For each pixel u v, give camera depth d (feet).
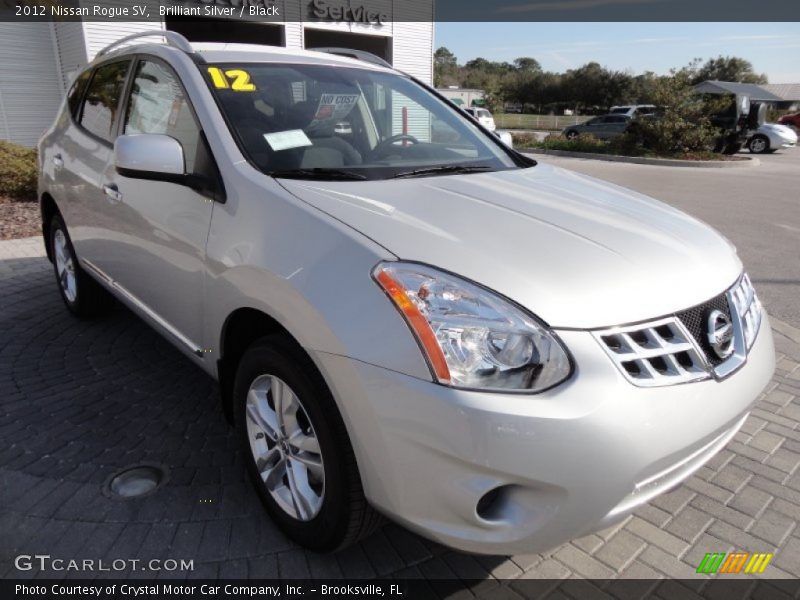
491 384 5.27
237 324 7.60
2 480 8.24
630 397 5.41
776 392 11.48
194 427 9.71
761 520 7.98
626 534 7.69
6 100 43.91
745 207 32.14
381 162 8.90
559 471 5.22
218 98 8.54
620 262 6.22
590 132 93.20
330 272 5.94
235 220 7.20
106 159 10.62
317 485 6.82
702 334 6.16
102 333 13.28
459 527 5.50
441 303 5.47
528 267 5.88
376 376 5.47
